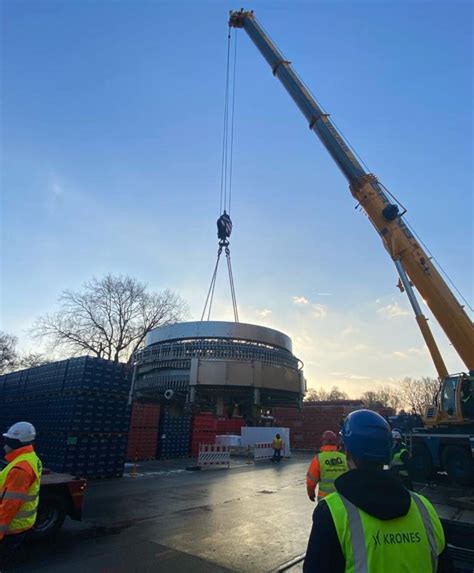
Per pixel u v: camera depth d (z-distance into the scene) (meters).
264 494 14.20
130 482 16.33
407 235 17.66
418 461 17.25
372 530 1.86
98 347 49.19
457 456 15.81
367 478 1.98
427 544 1.91
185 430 28.45
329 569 1.86
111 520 9.89
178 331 38.12
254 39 25.02
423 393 90.00
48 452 17.47
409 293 16.94
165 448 26.61
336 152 20.20
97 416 17.33
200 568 6.84
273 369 37.03
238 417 40.97
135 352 42.53
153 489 14.69
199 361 35.28
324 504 2.00
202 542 8.27
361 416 2.24
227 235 29.50
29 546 7.73
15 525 4.60
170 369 36.69
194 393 34.91
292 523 9.96
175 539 8.43
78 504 8.59
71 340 47.72
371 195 18.72
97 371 17.62
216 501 12.67
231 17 26.05
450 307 16.31
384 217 18.03
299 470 22.59
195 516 10.52
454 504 12.38
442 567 1.97
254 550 7.81
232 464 24.95
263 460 28.30
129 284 50.78
